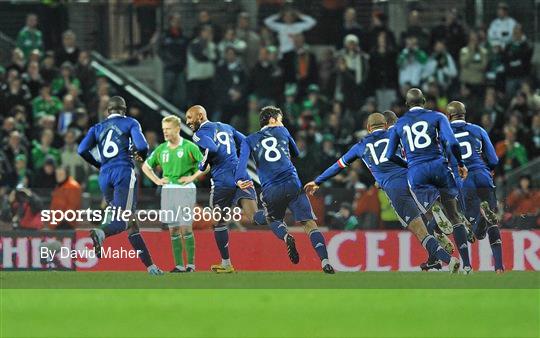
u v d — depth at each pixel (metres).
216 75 75.88
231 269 48.66
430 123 45.44
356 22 80.31
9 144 70.69
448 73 76.44
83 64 75.56
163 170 48.62
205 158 47.78
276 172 46.56
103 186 46.59
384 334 31.34
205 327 32.53
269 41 78.00
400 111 75.06
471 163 48.41
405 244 50.34
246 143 46.69
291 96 75.00
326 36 79.44
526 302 37.62
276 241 49.62
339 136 73.38
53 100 74.00
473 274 47.09
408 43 76.25
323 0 79.69
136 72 78.38
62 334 31.28
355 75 76.06
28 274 47.66
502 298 38.59
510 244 50.97
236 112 75.81
